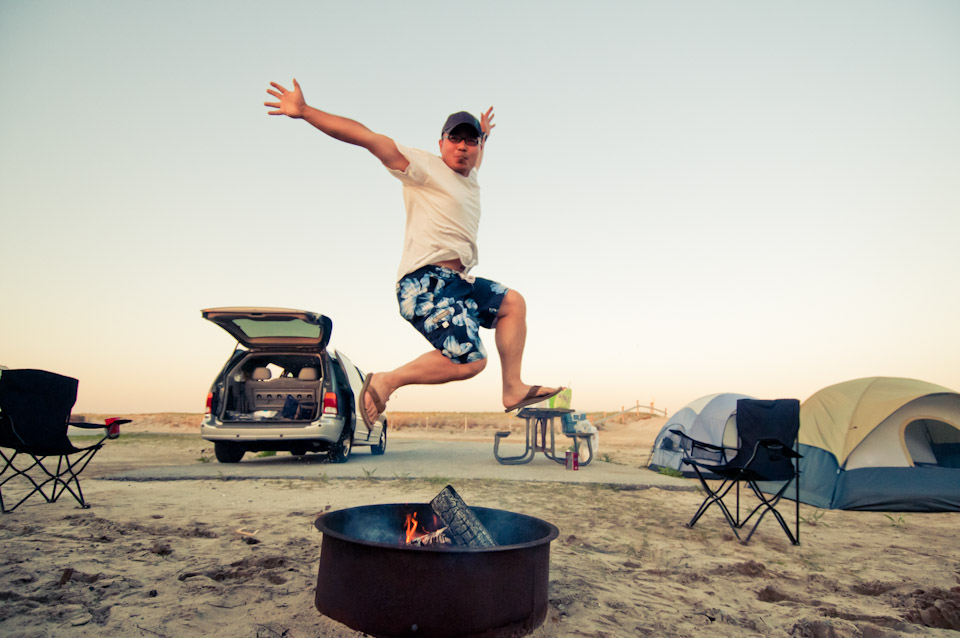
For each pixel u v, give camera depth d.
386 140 2.49
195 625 2.52
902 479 6.97
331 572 2.66
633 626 2.79
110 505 5.36
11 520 4.53
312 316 8.65
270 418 9.21
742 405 5.43
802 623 2.88
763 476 4.97
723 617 2.97
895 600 3.36
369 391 2.43
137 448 13.22
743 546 4.73
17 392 4.93
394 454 12.45
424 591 2.43
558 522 5.34
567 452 9.84
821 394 8.57
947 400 7.32
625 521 5.50
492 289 2.77
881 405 7.51
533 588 2.63
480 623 2.44
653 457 11.03
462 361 2.43
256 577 3.28
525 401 2.74
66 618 2.53
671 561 4.11
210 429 8.89
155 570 3.30
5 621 2.46
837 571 4.00
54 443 5.13
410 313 2.53
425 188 2.58
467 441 20.17
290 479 7.64
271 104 2.38
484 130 3.16
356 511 3.10
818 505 7.18
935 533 5.57
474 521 2.92
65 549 3.65
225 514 5.12
